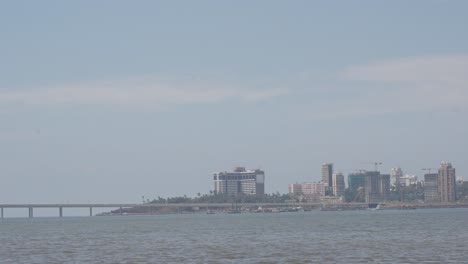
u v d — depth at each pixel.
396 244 144.12
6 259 125.19
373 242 153.38
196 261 113.81
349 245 145.25
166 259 118.88
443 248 129.38
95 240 192.50
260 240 173.62
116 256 127.62
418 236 173.25
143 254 131.38
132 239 193.38
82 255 131.75
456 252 119.75
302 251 131.00
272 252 130.12
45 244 175.25
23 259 124.69
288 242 161.75
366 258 112.50
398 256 114.56
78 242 182.50
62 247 160.12
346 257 115.44
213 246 152.12
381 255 117.31
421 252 121.50
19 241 195.38
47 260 121.56
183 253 132.00
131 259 120.25
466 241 148.38
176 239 187.88
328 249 134.88
